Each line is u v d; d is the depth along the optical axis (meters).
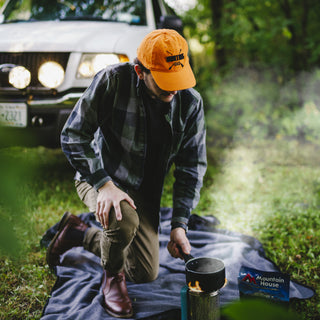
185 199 1.98
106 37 3.50
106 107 1.80
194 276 1.47
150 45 1.57
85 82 3.34
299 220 3.11
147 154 1.94
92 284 2.19
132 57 3.46
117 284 1.99
